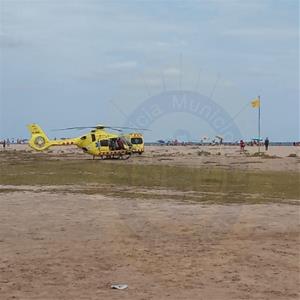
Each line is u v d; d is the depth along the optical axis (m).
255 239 12.64
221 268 9.85
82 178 30.91
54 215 16.34
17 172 36.12
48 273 9.45
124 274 9.41
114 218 15.75
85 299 7.97
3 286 8.64
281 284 8.81
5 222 15.02
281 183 27.31
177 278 9.17
